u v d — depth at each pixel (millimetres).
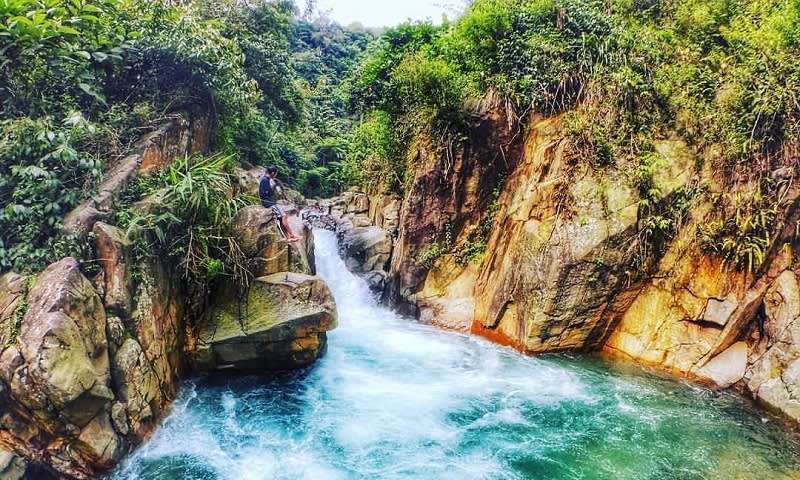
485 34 10328
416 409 7324
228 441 6422
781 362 7027
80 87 7734
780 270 7418
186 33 9539
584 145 9062
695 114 8523
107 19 8562
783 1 8188
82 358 5148
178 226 7543
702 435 6469
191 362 7758
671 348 8328
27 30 6555
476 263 11133
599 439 6449
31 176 6316
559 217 8945
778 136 7613
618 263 8469
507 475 5750
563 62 9750
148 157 8250
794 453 6055
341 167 26859
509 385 8023
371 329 10875
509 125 10336
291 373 8359
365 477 5746
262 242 8141
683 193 8336
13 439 5082
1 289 5633
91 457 5367
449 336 10352
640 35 9383
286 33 18312
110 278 6211
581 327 8852
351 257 14734
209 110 10727
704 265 8109
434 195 11508
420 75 10438
